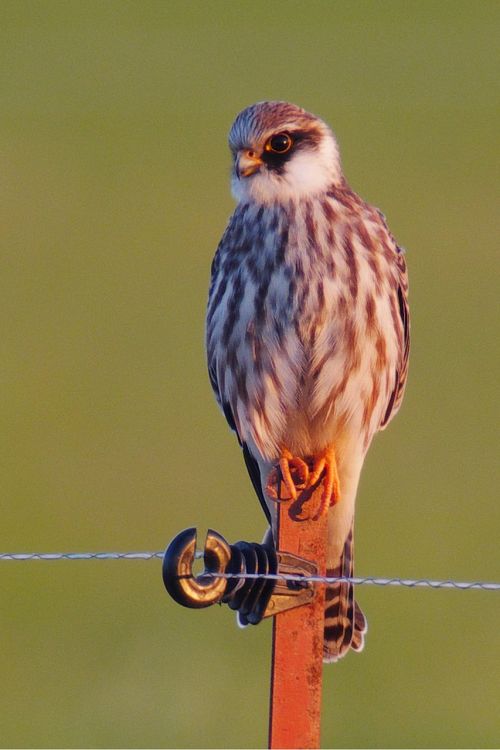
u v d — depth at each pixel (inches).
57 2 1393.9
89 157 1025.5
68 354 745.0
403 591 538.3
